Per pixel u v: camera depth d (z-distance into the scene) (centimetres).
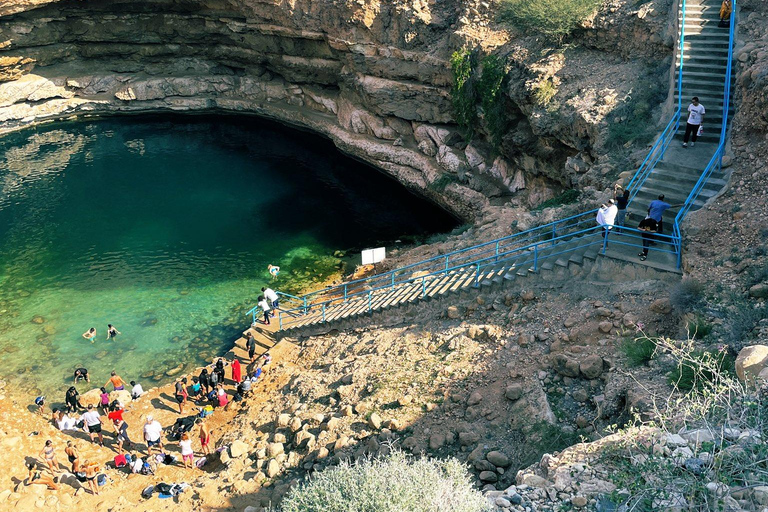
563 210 2366
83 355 2644
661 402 1277
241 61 4959
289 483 1658
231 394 2338
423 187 3759
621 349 1559
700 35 2433
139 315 2884
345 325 2419
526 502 1018
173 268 3234
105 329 2795
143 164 4381
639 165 2270
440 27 3703
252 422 2081
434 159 3788
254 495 1680
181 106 5066
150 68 5075
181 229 3581
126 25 4853
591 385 1530
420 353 1966
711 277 1619
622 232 1942
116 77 5056
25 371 2559
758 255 1614
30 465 1975
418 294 2250
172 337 2741
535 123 2828
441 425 1619
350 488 1080
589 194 2344
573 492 1013
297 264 3234
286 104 4884
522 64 3050
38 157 4488
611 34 2847
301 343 2509
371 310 2322
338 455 1647
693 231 1781
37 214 3772
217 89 5050
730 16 2380
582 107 2659
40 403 2358
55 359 2623
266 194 3947
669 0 2697
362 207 3762
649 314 1645
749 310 1445
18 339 2744
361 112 4228
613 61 2844
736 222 1747
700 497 859
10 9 4372
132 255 3350
